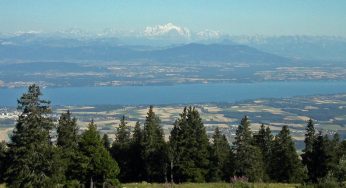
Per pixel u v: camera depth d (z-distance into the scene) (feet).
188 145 257.96
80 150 192.13
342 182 115.34
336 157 248.32
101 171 190.70
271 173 273.54
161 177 270.46
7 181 167.32
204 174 261.24
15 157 156.66
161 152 268.62
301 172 263.49
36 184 157.07
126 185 193.98
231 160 266.36
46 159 158.30
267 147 295.48
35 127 156.25
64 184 184.44
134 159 285.23
